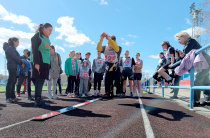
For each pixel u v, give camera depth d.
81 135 1.29
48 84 4.61
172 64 3.73
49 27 3.07
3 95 6.15
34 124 1.62
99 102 3.48
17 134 1.31
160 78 4.67
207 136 1.31
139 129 1.46
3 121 1.75
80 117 1.94
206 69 2.57
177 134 1.35
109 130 1.43
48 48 3.08
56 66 4.63
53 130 1.42
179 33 2.86
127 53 5.34
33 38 2.82
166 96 5.41
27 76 4.46
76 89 5.74
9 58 3.64
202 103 2.81
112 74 4.35
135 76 5.60
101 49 3.84
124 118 1.89
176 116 2.04
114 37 3.69
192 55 2.55
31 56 2.97
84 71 5.27
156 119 1.86
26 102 3.68
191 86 2.61
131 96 5.25
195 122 1.75
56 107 2.75
